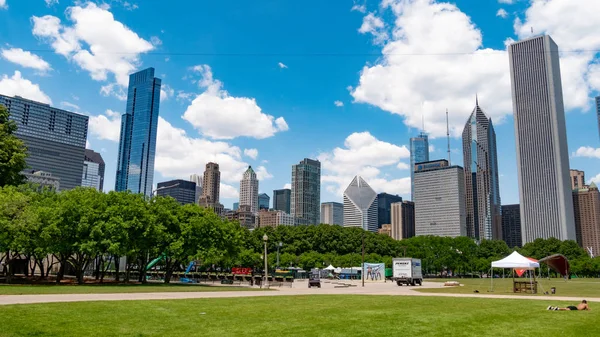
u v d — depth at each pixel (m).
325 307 27.16
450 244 160.88
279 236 143.62
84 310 22.30
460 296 40.97
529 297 41.19
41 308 22.36
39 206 50.78
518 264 50.69
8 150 59.03
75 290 37.12
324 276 113.94
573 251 175.12
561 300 36.31
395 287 64.69
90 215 49.34
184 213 65.81
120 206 52.22
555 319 22.53
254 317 21.94
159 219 59.69
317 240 145.12
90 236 48.59
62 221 48.31
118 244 48.72
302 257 131.00
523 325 20.33
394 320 21.34
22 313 20.44
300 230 147.75
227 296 35.78
